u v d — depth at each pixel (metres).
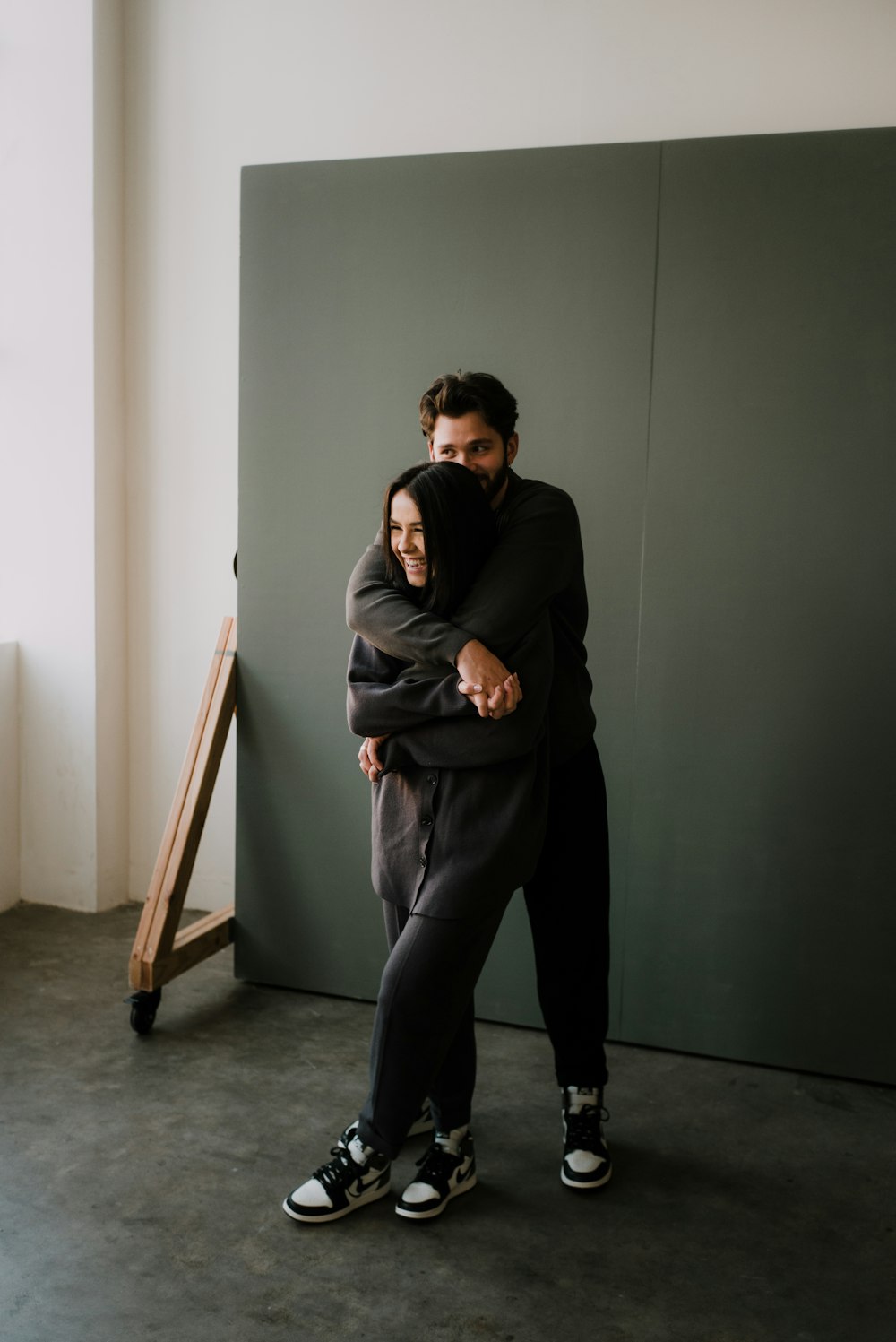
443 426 1.90
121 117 3.17
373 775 1.90
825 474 2.40
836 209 2.34
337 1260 1.83
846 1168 2.15
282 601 2.80
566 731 1.97
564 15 2.75
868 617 2.40
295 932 2.89
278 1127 2.23
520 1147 2.20
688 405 2.46
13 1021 2.68
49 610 3.31
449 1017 1.81
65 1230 1.88
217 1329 1.66
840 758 2.46
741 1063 2.60
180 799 2.77
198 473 3.25
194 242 3.16
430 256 2.60
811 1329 1.70
